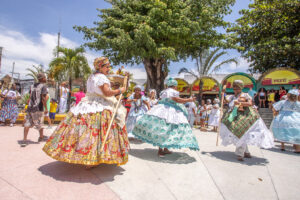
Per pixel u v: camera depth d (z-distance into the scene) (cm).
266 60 1808
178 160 357
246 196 234
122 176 265
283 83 1519
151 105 607
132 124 515
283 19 1770
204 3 1310
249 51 1839
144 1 1295
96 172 271
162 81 1533
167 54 1160
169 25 1195
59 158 238
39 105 402
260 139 361
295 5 1656
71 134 246
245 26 1923
